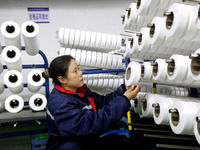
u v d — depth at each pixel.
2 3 2.18
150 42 1.06
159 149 1.08
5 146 1.83
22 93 2.31
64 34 1.71
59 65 1.10
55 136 1.11
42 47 2.34
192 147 1.01
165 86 1.93
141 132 1.39
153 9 1.11
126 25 1.47
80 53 1.79
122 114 1.00
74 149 1.01
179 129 0.83
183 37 0.81
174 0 0.95
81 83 1.17
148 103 1.16
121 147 1.32
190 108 0.81
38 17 2.28
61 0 2.30
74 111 0.98
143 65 1.21
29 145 1.83
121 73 2.41
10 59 1.54
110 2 2.41
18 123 1.85
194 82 1.00
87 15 2.38
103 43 1.77
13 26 1.55
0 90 1.74
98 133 0.96
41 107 1.75
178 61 0.84
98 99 1.42
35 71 1.72
